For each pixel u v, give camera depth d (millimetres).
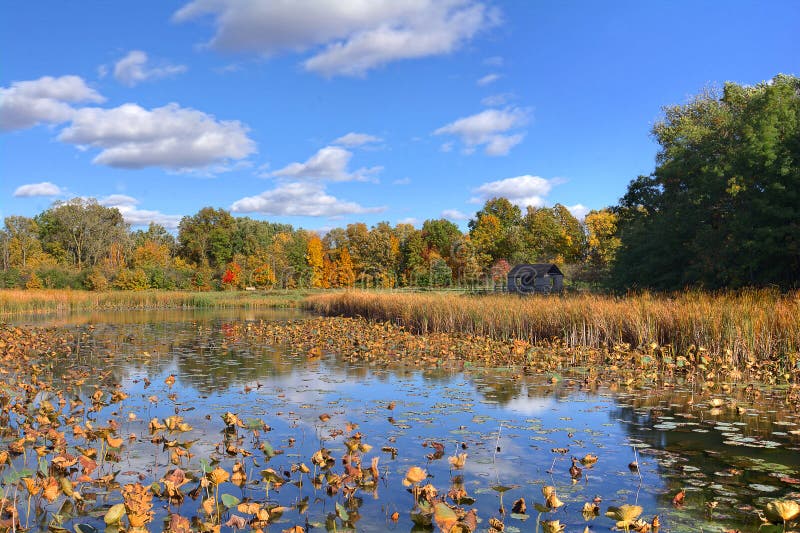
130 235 84000
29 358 12914
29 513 4312
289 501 4555
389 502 4523
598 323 14125
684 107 34000
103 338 17953
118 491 4742
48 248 69500
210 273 63625
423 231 74812
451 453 5801
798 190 18781
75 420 6934
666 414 7539
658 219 25422
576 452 5812
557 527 3812
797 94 24906
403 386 9664
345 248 70000
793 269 19625
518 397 8703
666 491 4695
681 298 16578
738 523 4027
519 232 69188
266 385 9750
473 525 3807
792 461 5465
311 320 25688
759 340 11352
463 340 15820
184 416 7445
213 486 4832
